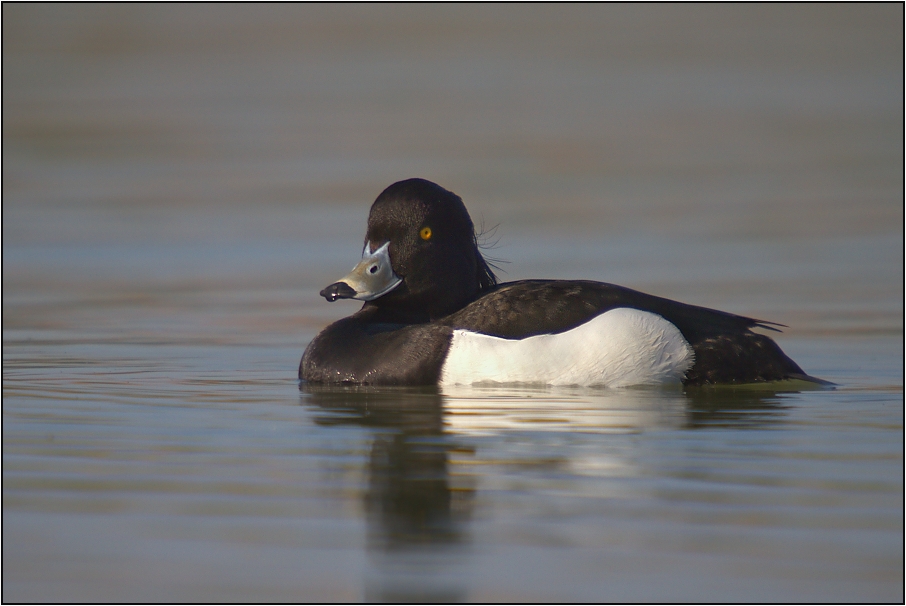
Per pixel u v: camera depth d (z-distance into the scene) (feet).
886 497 26.35
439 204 40.98
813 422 33.30
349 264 68.95
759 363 39.01
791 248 71.36
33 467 29.17
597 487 27.30
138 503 26.55
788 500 26.23
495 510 25.85
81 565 23.30
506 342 38.50
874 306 55.21
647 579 22.34
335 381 39.58
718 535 24.29
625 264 66.90
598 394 37.32
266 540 24.41
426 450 30.50
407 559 23.38
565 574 22.61
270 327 52.19
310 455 30.14
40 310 56.13
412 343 39.19
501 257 69.15
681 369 38.42
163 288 62.03
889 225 78.64
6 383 39.60
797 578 22.30
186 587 22.36
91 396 37.45
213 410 35.35
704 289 59.52
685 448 30.40
